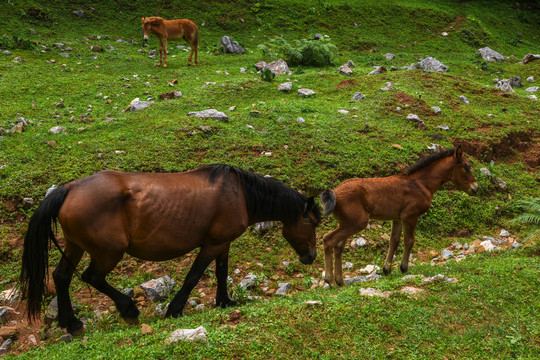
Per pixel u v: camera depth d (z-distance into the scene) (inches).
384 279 243.3
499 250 295.0
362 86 577.0
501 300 196.4
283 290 253.4
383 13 1032.8
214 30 883.4
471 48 949.2
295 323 179.8
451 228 349.1
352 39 908.6
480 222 363.6
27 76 574.6
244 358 158.9
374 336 172.6
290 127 428.5
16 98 506.0
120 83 581.0
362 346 166.6
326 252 247.1
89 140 391.9
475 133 462.0
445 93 557.0
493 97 580.4
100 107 495.5
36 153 362.9
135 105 484.1
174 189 195.8
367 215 249.6
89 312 230.1
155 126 417.7
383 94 534.6
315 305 192.5
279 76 642.8
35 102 500.7
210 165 211.9
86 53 701.9
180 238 197.5
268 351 162.6
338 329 176.1
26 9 789.2
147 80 604.1
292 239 232.8
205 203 199.6
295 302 206.8
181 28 683.4
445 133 456.1
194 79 617.0
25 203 299.0
